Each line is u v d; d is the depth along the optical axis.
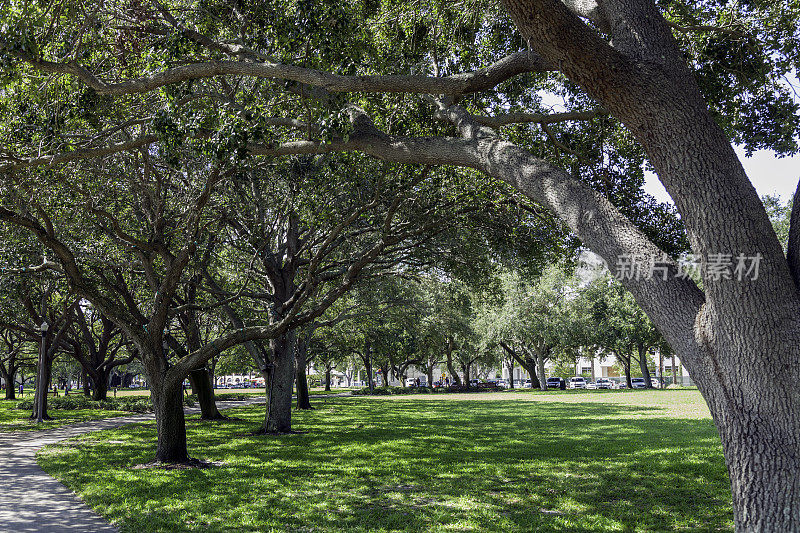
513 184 5.40
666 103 4.19
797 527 3.65
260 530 7.18
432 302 34.09
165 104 8.80
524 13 4.39
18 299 22.77
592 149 11.10
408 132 10.39
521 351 59.97
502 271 20.72
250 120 7.76
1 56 6.56
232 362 47.03
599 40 4.36
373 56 9.59
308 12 7.79
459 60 10.42
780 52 8.60
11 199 11.95
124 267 15.23
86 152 8.03
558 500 8.77
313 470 11.46
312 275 13.05
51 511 8.19
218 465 12.19
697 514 7.82
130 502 8.66
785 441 3.76
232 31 9.14
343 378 115.00
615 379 77.31
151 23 8.96
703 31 8.61
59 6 7.23
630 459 12.30
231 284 22.41
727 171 4.04
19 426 21.47
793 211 4.41
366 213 14.88
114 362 35.03
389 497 9.05
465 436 17.09
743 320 3.86
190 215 12.11
